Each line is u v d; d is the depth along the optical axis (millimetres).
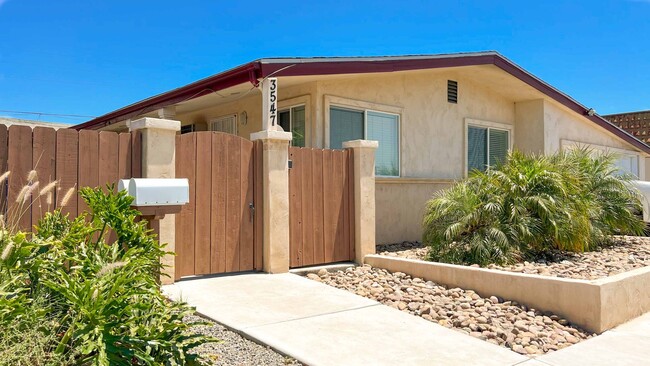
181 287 6426
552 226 8250
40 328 3271
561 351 4773
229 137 7270
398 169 11328
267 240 7465
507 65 12219
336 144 10195
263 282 6871
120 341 3242
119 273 3477
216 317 5316
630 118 21031
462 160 12742
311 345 4613
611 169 10711
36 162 5637
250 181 7477
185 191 5680
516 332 5258
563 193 8555
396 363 4285
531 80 12992
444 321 5621
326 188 8320
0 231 3777
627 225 10320
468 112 12977
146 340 3309
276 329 5008
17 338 3131
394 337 4945
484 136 13570
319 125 9844
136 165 6309
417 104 11727
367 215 8617
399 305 6145
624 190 10383
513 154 9594
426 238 8836
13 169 5500
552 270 7625
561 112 14734
